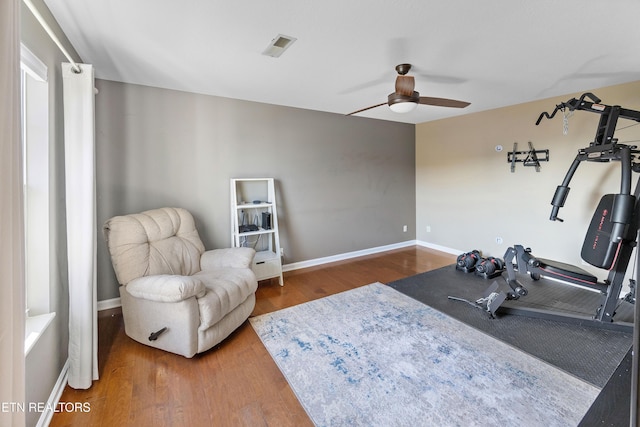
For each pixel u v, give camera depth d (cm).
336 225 449
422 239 541
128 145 291
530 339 231
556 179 360
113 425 153
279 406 166
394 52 225
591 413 157
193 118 324
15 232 98
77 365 177
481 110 430
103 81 279
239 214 359
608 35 198
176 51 221
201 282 206
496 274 371
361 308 288
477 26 186
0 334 88
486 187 435
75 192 176
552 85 308
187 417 158
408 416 158
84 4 161
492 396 171
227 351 218
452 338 233
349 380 186
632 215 224
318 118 418
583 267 343
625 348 216
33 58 146
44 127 162
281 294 325
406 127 525
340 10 169
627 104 299
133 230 230
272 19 178
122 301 227
